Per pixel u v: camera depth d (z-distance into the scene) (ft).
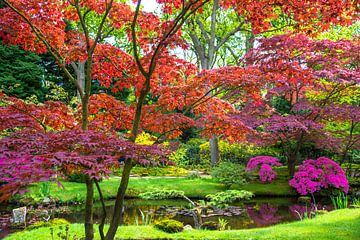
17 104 13.20
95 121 15.03
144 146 10.46
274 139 40.93
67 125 15.05
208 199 36.06
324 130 41.63
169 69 16.61
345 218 21.13
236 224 25.54
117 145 10.03
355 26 49.83
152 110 16.87
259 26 16.42
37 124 12.55
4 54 52.65
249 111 40.70
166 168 55.36
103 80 18.20
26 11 15.14
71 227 20.02
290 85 38.34
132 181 43.32
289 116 38.14
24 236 18.21
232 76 15.40
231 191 32.45
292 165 41.47
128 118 17.11
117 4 16.20
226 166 40.83
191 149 65.92
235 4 16.12
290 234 17.87
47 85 60.85
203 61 57.26
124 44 61.98
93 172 8.15
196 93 16.79
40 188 33.58
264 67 16.87
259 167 44.06
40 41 16.08
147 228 20.15
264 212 29.89
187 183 41.83
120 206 13.01
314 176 35.81
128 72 17.62
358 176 43.21
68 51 16.61
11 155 8.79
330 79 33.47
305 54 33.60
